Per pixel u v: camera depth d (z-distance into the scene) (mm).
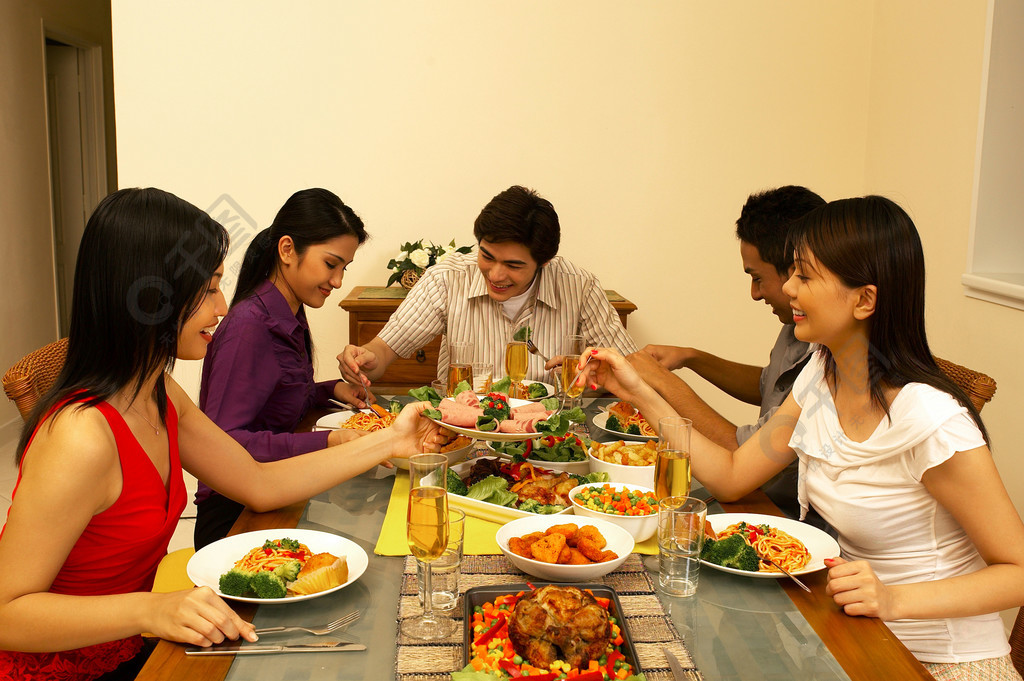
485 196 3705
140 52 3537
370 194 3688
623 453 1679
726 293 3809
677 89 3672
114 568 1314
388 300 3320
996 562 1326
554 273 2611
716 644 1130
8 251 4402
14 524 1182
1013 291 2588
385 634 1142
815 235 1420
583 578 1266
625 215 3742
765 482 1829
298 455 1738
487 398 1659
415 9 3574
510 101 3646
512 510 1493
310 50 3578
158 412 1396
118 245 1214
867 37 3688
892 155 3504
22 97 4566
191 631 1098
